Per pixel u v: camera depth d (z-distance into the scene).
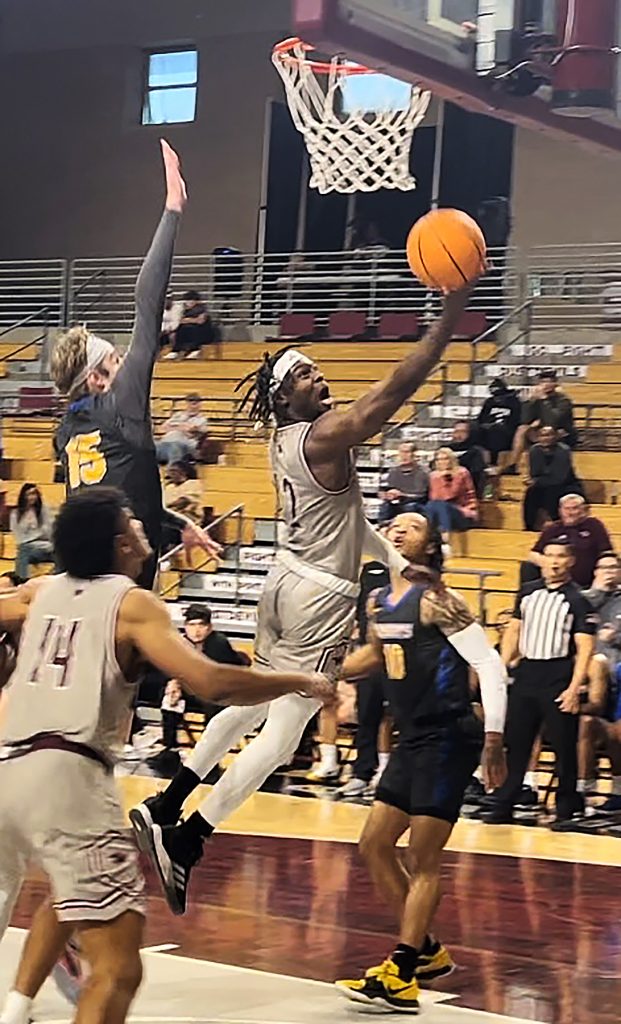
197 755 5.01
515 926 6.86
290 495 5.24
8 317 21.45
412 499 13.60
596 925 6.90
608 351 16.34
